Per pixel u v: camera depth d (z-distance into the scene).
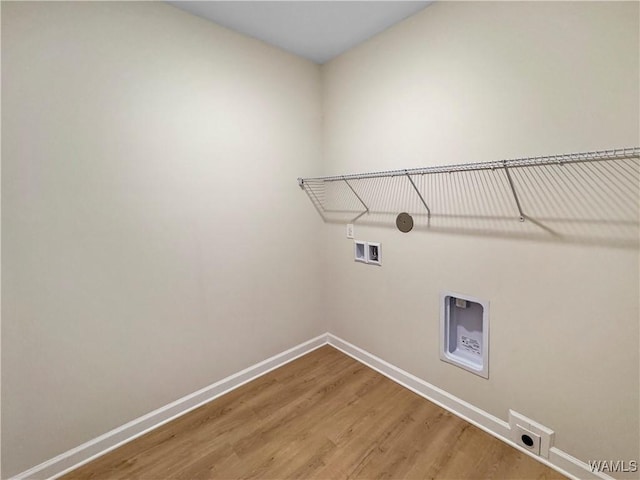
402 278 1.98
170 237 1.72
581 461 1.33
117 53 1.48
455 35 1.57
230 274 2.00
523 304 1.44
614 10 1.10
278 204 2.22
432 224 1.77
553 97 1.27
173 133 1.69
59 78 1.33
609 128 1.14
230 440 1.62
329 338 2.64
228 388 2.04
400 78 1.85
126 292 1.59
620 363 1.19
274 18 1.79
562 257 1.30
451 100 1.61
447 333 1.78
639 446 1.18
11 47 1.23
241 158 1.99
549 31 1.26
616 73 1.11
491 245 1.52
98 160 1.46
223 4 1.65
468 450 1.52
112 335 1.56
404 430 1.66
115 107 1.49
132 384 1.64
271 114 2.12
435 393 1.87
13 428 1.32
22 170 1.28
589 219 1.21
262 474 1.42
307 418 1.77
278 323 2.30
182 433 1.67
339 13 1.74
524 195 1.38
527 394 1.46
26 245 1.30
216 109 1.85
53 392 1.41
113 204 1.52
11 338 1.30
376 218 2.10
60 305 1.40
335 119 2.33
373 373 2.21
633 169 1.11
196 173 1.79
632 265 1.13
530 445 1.47
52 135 1.33
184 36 1.70
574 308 1.28
